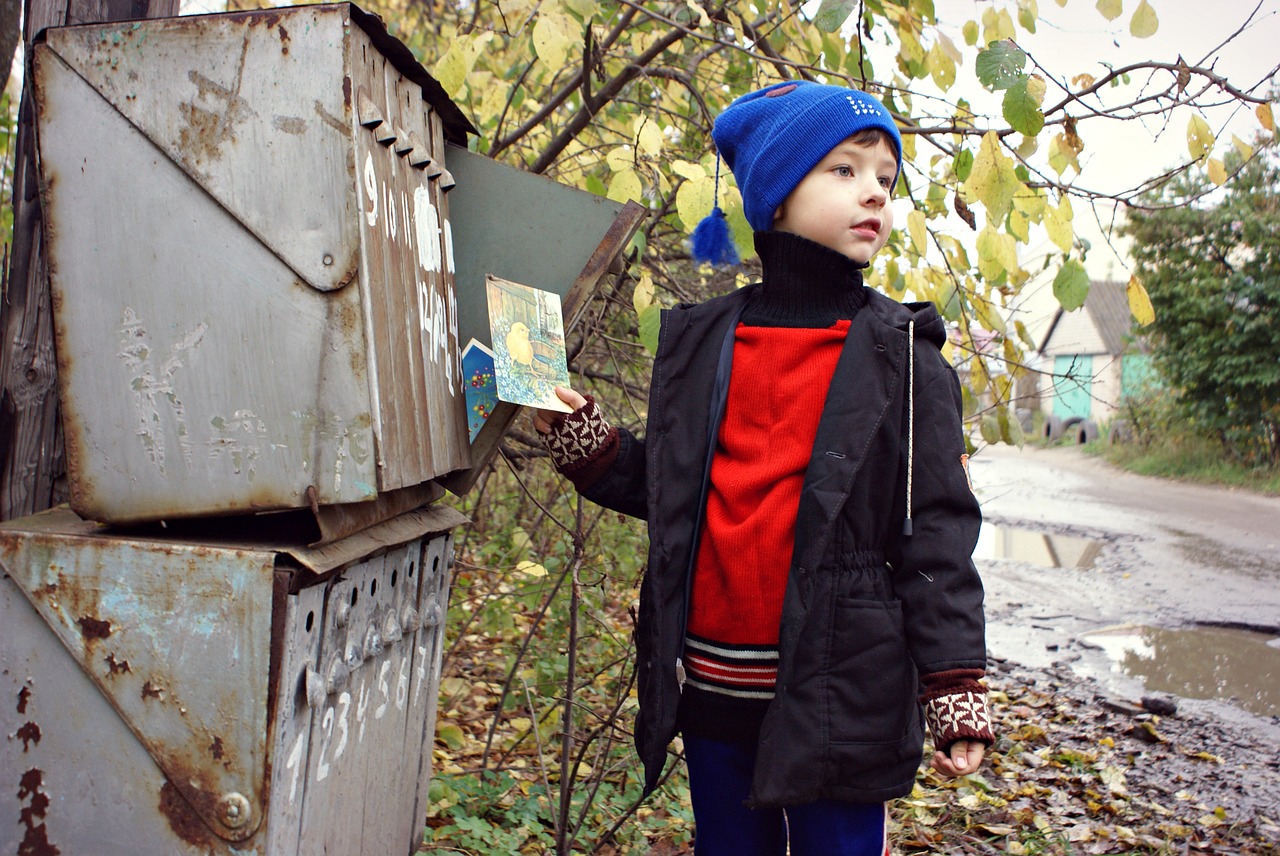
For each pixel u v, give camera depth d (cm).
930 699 155
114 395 139
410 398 148
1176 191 1484
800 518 160
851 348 167
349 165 131
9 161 403
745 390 174
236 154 134
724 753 173
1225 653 573
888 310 171
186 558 131
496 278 176
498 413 188
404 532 164
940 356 170
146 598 132
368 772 160
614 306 353
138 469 139
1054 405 2947
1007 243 254
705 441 176
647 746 171
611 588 386
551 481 369
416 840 185
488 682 388
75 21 178
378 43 144
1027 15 256
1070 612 663
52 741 135
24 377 172
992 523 1102
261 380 135
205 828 131
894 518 165
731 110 194
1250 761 406
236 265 135
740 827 175
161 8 186
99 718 133
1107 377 2631
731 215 234
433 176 169
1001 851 309
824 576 160
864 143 176
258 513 136
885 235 180
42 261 172
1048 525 1088
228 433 136
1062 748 411
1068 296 254
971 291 293
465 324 192
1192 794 369
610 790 299
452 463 169
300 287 133
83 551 134
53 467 175
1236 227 1509
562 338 184
